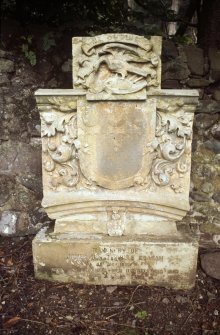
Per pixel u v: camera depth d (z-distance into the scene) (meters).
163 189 2.50
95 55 2.31
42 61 3.11
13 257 2.90
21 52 3.09
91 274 2.55
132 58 2.30
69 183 2.50
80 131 2.41
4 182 3.15
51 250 2.51
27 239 3.15
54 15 3.27
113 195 2.49
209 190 3.12
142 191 2.50
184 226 2.83
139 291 2.53
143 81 2.31
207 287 2.64
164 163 2.46
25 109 3.11
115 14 3.42
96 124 2.39
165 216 2.53
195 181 3.13
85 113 2.38
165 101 2.34
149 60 2.29
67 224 2.57
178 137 2.41
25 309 2.39
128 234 2.56
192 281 2.55
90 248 2.48
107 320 2.34
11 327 2.26
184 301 2.49
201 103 3.05
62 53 3.11
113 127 2.39
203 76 3.11
